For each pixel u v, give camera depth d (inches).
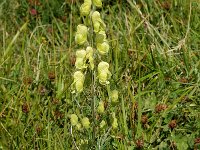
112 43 39.1
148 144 30.1
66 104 32.6
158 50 38.2
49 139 29.6
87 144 26.6
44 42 42.6
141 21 40.8
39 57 40.2
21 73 38.4
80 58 23.3
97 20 23.0
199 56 37.5
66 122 31.7
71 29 41.1
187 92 32.4
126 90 34.0
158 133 31.1
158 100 34.0
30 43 43.2
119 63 37.7
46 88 36.6
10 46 39.5
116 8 46.2
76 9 46.8
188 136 30.4
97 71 24.9
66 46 42.2
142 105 33.1
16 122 32.0
